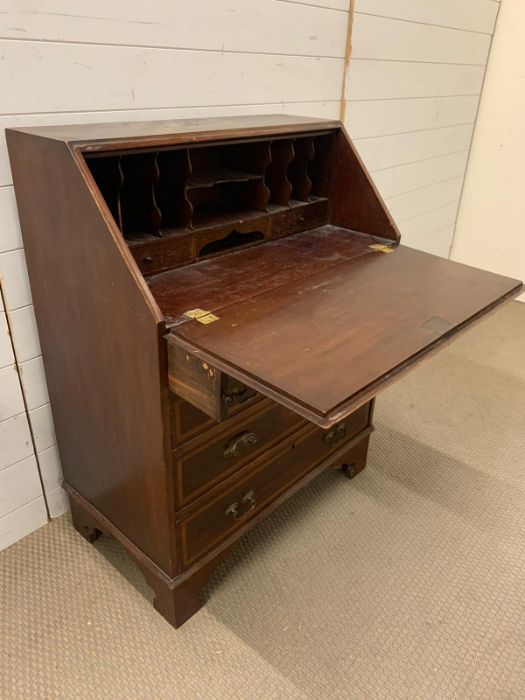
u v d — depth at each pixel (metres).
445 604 1.47
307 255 1.43
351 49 2.02
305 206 1.55
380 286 1.27
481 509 1.79
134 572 1.52
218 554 1.40
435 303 1.20
